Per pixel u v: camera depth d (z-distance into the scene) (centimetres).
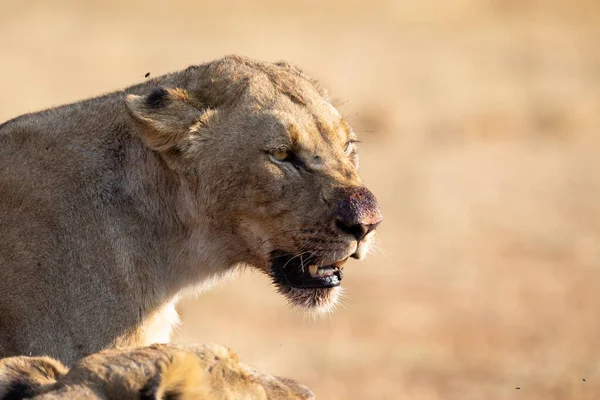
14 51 3519
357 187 770
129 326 770
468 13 4672
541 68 3747
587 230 2077
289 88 800
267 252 787
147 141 779
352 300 1653
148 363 475
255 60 834
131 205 782
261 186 774
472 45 4106
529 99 3212
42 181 765
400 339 1492
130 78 3278
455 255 1895
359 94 3159
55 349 745
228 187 782
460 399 1273
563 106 3112
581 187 2380
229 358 509
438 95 3228
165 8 4344
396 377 1341
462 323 1573
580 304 1666
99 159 780
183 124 781
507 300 1675
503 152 2681
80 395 462
